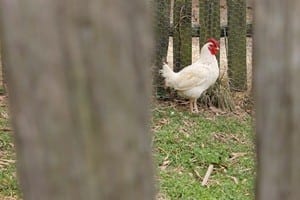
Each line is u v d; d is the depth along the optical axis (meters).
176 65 8.82
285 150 1.56
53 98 1.46
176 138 7.44
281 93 1.52
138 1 1.46
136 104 1.50
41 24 1.42
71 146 1.49
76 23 1.42
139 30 1.47
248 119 8.33
